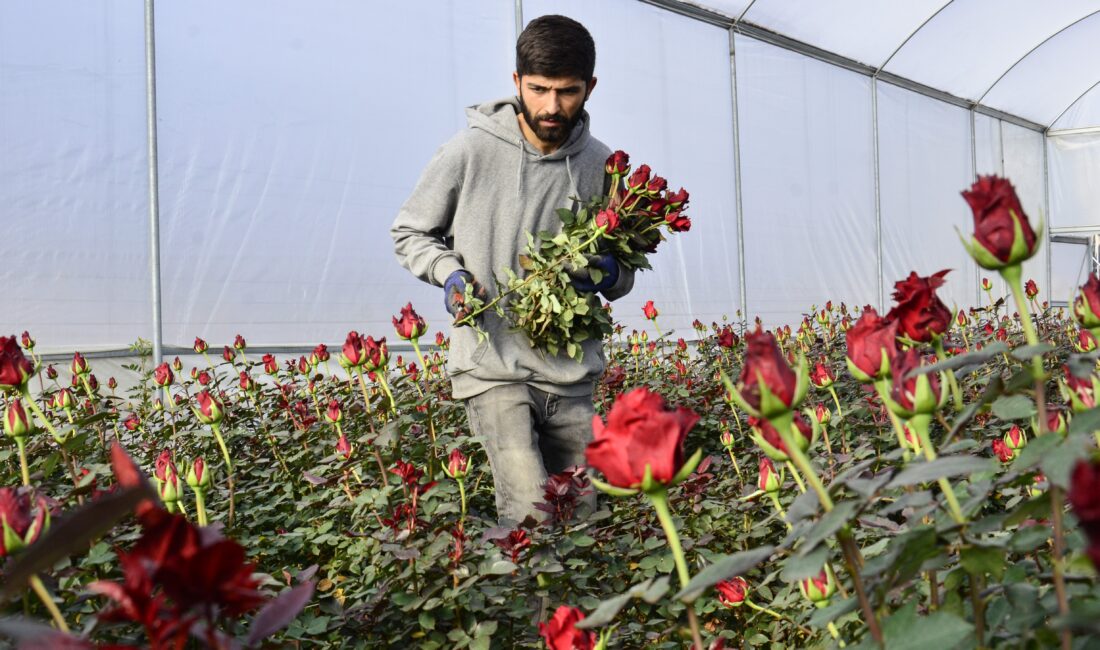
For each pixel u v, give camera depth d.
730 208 12.01
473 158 3.03
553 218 3.09
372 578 2.50
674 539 1.02
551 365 3.01
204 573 0.70
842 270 13.93
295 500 3.79
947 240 16.77
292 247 7.81
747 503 2.92
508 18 9.39
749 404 0.98
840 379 5.27
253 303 7.58
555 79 2.84
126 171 7.01
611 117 10.72
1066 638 0.90
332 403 3.40
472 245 3.04
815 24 13.12
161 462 1.86
